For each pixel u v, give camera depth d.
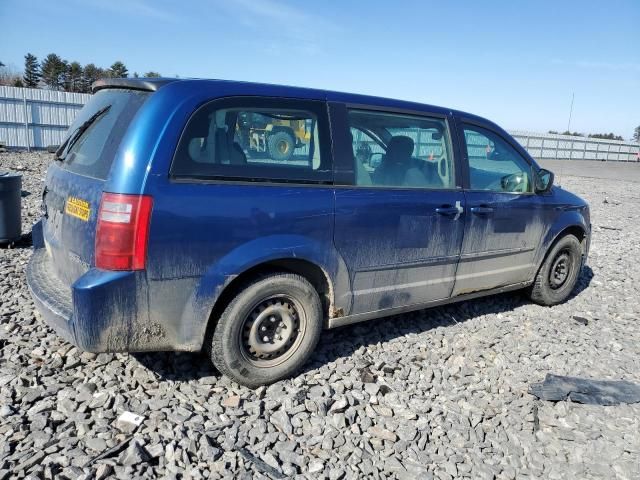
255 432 2.91
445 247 4.17
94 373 3.35
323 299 3.67
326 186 3.46
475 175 4.44
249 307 3.23
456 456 2.90
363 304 3.82
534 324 4.95
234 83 3.23
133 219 2.76
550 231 5.12
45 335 3.83
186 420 2.94
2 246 6.23
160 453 2.64
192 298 3.00
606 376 4.04
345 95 3.71
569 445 3.12
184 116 2.95
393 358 3.97
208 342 3.25
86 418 2.89
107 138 3.07
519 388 3.70
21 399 3.02
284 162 3.32
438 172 4.19
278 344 3.42
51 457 2.55
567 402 3.55
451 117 4.32
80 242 2.96
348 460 2.79
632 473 2.90
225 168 3.07
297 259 3.37
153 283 2.86
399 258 3.88
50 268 3.57
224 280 3.06
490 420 3.30
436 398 3.50
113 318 2.80
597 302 5.81
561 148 42.97
